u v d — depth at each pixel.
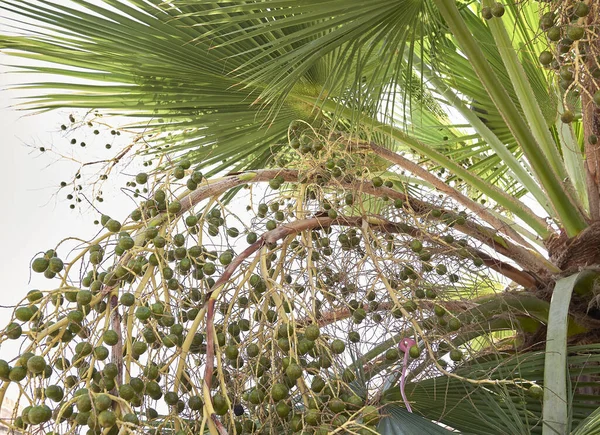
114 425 1.36
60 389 1.40
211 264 1.78
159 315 1.55
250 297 1.75
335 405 1.49
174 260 1.80
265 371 1.67
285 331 1.60
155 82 3.11
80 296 1.47
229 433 1.55
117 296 1.55
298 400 1.74
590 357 2.04
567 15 1.77
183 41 2.92
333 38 2.38
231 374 1.65
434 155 2.95
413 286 2.06
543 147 2.89
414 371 2.02
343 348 1.64
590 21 1.78
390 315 2.02
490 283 2.42
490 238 2.63
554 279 2.54
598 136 2.65
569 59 1.83
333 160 2.29
